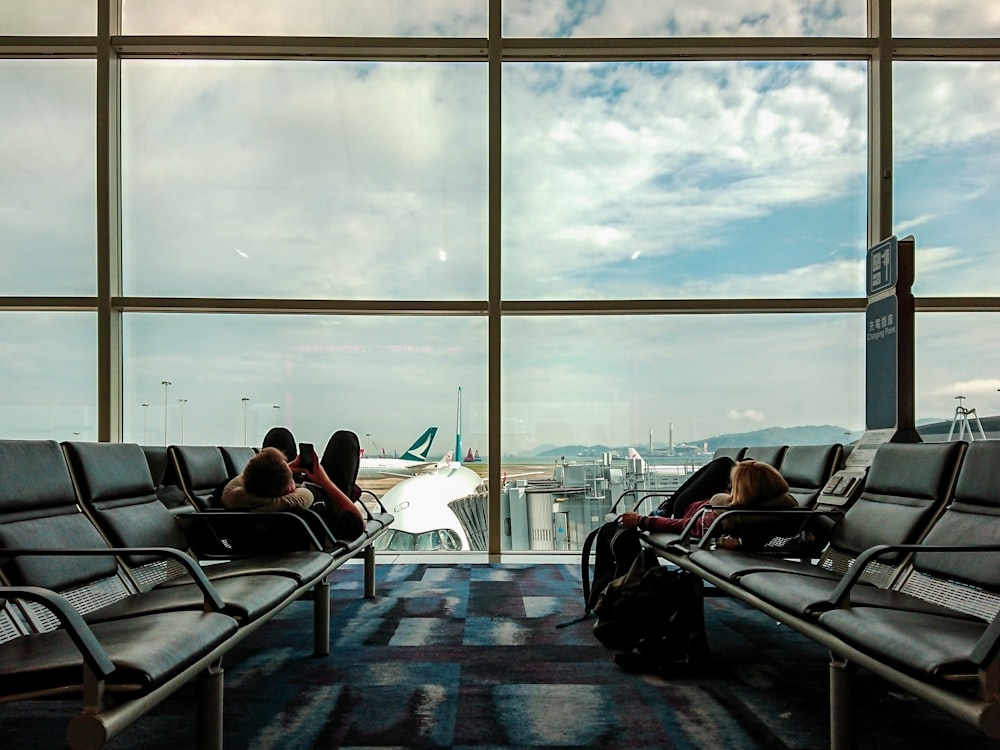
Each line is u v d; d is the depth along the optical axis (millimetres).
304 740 2027
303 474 3471
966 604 2008
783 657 2857
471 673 2631
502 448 5438
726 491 3916
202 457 3449
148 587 2381
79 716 1237
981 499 2195
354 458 4070
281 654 2871
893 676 1513
